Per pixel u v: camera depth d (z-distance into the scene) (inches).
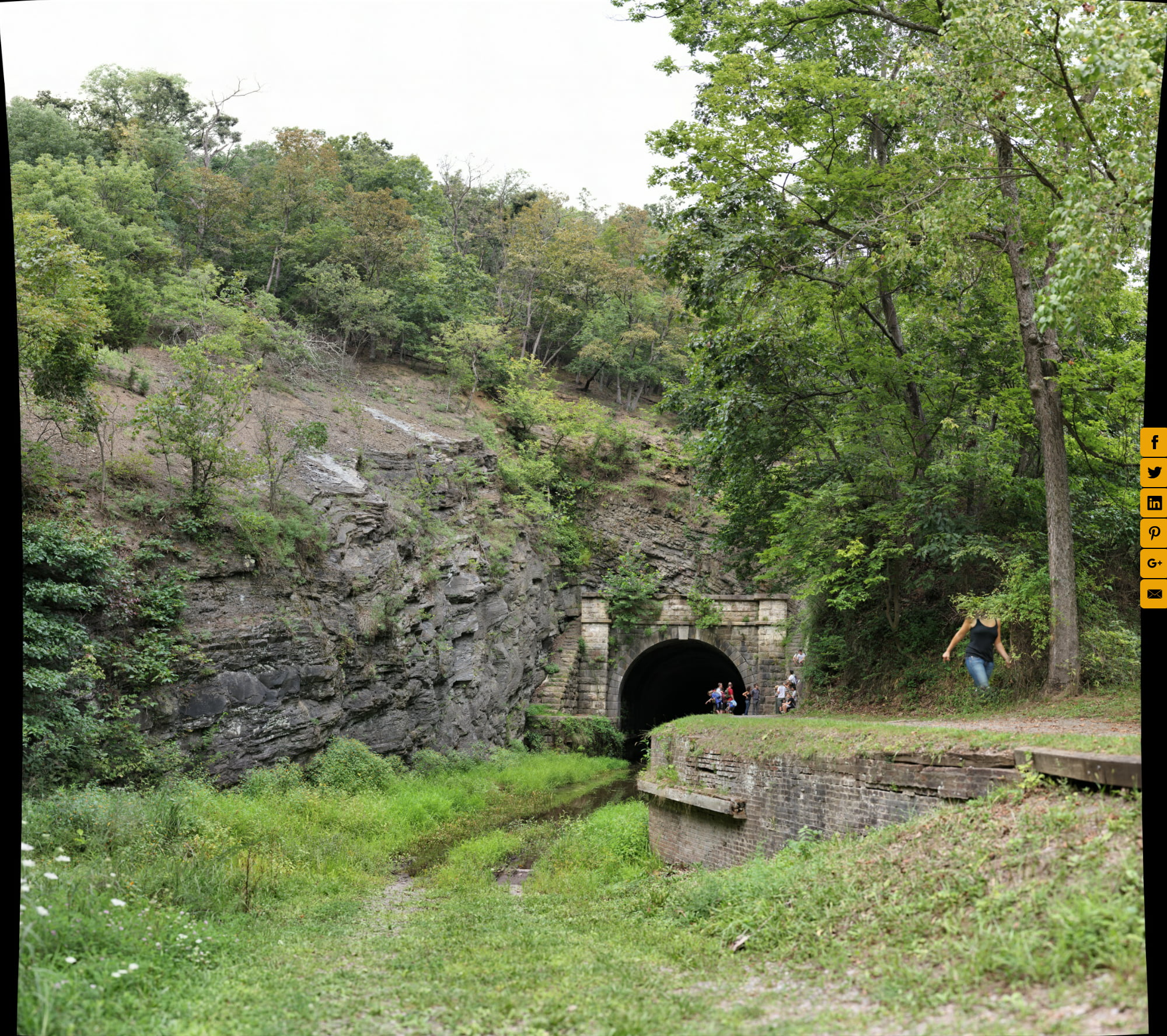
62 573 697.0
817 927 311.4
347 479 1162.0
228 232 2176.4
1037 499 833.5
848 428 896.3
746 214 788.0
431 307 2222.0
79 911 318.0
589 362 2596.0
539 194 3093.0
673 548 1958.7
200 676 788.0
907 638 897.5
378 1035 245.0
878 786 428.5
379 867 673.6
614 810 844.6
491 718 1430.9
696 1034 226.4
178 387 937.5
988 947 233.0
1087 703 636.7
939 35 666.8
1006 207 655.1
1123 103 468.1
